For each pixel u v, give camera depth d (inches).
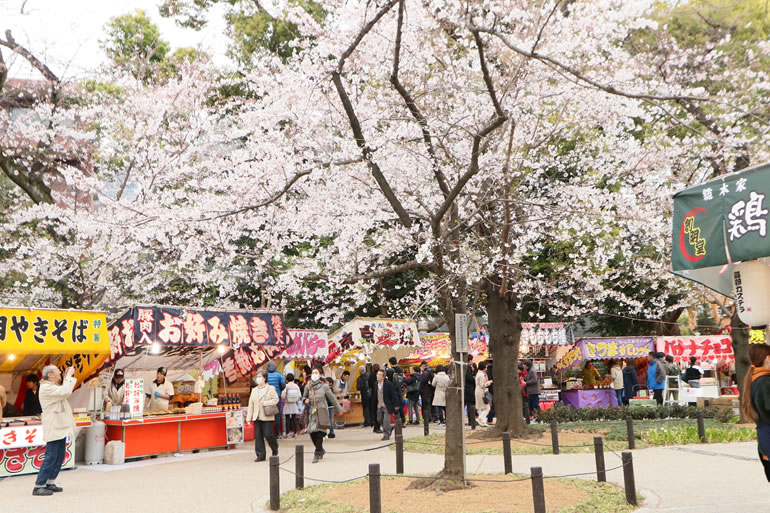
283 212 546.9
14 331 449.4
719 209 240.4
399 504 307.3
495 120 330.0
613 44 508.4
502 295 550.9
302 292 726.5
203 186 577.0
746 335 647.1
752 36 446.0
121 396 528.1
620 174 565.6
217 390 731.4
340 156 476.1
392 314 874.8
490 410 746.8
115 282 751.1
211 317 577.9
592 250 689.0
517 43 415.8
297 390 676.7
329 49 467.2
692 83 486.6
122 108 758.5
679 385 756.0
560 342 865.5
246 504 337.4
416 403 805.9
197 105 778.2
